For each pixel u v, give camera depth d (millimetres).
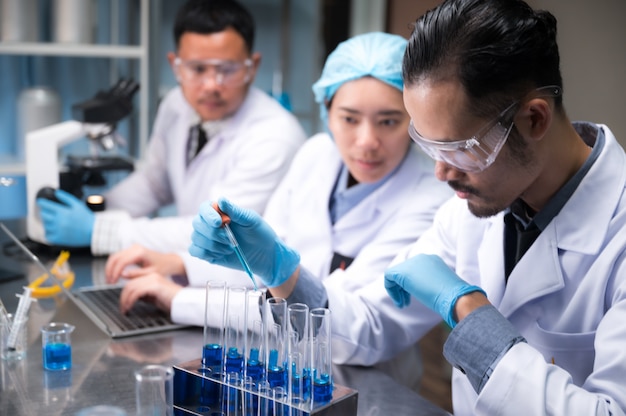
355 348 1658
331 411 1286
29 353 1645
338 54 1990
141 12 3615
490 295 1496
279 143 2795
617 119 3498
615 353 1210
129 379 1508
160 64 4016
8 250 2424
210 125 2910
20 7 3445
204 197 2975
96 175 2850
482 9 1207
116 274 2164
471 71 1187
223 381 1338
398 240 2016
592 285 1353
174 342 1729
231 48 2748
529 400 1204
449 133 1232
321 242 2193
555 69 1251
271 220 2352
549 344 1404
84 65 3902
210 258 1584
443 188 2092
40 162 2559
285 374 1329
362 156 1986
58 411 1357
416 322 1737
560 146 1345
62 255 2307
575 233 1384
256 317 1343
